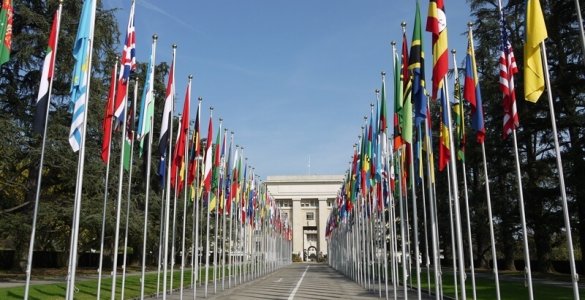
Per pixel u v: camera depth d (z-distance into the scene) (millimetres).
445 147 16688
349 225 41000
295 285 33719
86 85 14016
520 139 33375
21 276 29266
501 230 36031
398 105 18734
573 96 30812
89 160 28484
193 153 23438
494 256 15039
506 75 13562
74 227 13336
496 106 32781
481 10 35438
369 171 26188
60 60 27688
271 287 31719
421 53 15953
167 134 19234
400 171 20234
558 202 33062
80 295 20438
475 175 38156
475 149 34125
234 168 30781
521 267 50312
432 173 18312
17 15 27750
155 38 18859
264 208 47312
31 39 27266
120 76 16531
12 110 27547
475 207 36906
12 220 26078
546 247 38219
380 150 22859
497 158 35062
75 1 28734
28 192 28594
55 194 30609
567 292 23109
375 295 25438
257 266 45500
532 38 11984
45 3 28656
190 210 46188
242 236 36844
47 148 26625
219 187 28156
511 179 36750
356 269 38062
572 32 29812
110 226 29469
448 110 15969
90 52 14227
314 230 129625
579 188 28734
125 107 16797
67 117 28438
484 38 34906
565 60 30734
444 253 53656
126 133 18266
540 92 11930
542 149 34188
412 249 50375
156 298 22031
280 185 127375
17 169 28984
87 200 28672
